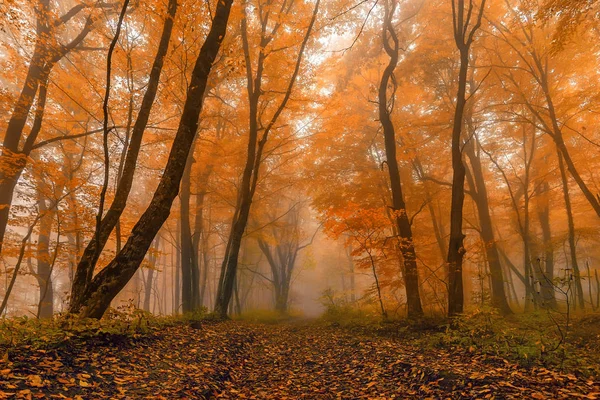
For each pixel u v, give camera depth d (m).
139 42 11.52
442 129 16.16
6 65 11.08
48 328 5.18
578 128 16.94
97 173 18.59
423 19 16.44
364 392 4.97
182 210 17.66
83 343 5.05
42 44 10.70
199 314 12.30
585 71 16.08
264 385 5.59
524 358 5.46
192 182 19.59
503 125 19.11
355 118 15.61
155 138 15.02
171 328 8.29
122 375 4.45
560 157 15.88
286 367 6.83
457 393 4.28
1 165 10.15
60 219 12.15
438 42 16.14
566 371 4.92
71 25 17.58
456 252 10.64
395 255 13.30
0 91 10.34
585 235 15.56
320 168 17.39
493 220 23.19
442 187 19.47
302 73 15.55
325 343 9.20
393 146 12.88
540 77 15.99
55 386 3.68
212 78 14.68
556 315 10.84
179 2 8.00
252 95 15.20
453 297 10.36
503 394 4.00
